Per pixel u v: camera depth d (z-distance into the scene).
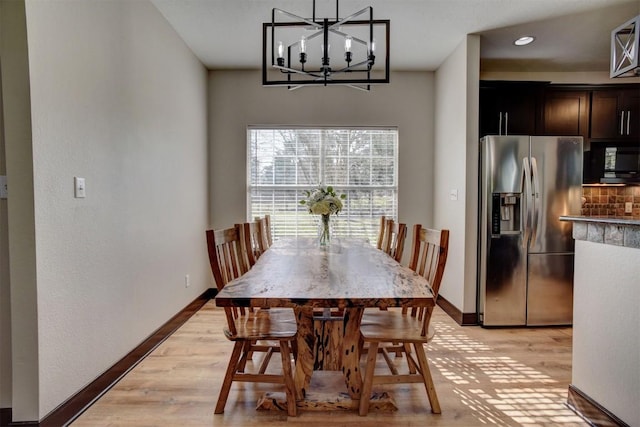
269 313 2.12
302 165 4.16
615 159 3.56
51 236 1.63
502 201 3.10
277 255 2.44
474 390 2.06
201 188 3.79
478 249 3.20
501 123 3.49
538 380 2.18
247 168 4.11
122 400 1.94
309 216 4.18
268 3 2.63
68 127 1.74
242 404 1.91
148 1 2.57
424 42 3.28
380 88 4.09
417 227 2.16
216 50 3.48
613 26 2.96
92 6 1.93
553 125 3.54
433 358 2.49
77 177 1.80
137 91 2.42
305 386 1.83
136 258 2.40
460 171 3.29
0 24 1.50
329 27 2.04
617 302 1.59
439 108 3.89
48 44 1.61
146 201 2.54
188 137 3.41
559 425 1.74
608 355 1.64
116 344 2.16
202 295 3.77
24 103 1.52
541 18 2.84
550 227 3.11
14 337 1.55
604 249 1.67
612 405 1.62
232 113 4.06
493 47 3.38
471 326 3.18
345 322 1.82
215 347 2.66
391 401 1.84
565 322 3.14
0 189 1.57
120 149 2.21
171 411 1.84
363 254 2.48
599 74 4.00
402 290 1.58
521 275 3.12
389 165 4.17
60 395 1.70
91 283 1.92
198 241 3.67
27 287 1.55
